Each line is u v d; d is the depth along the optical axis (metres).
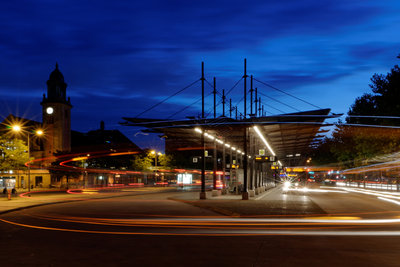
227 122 29.55
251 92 37.47
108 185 85.19
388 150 40.72
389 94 36.50
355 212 21.70
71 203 31.73
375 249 10.20
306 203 27.42
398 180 61.34
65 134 89.75
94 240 11.97
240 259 9.02
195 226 15.34
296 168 108.62
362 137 46.03
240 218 18.56
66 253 9.94
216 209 22.94
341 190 59.38
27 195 44.91
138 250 10.21
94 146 99.88
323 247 10.50
